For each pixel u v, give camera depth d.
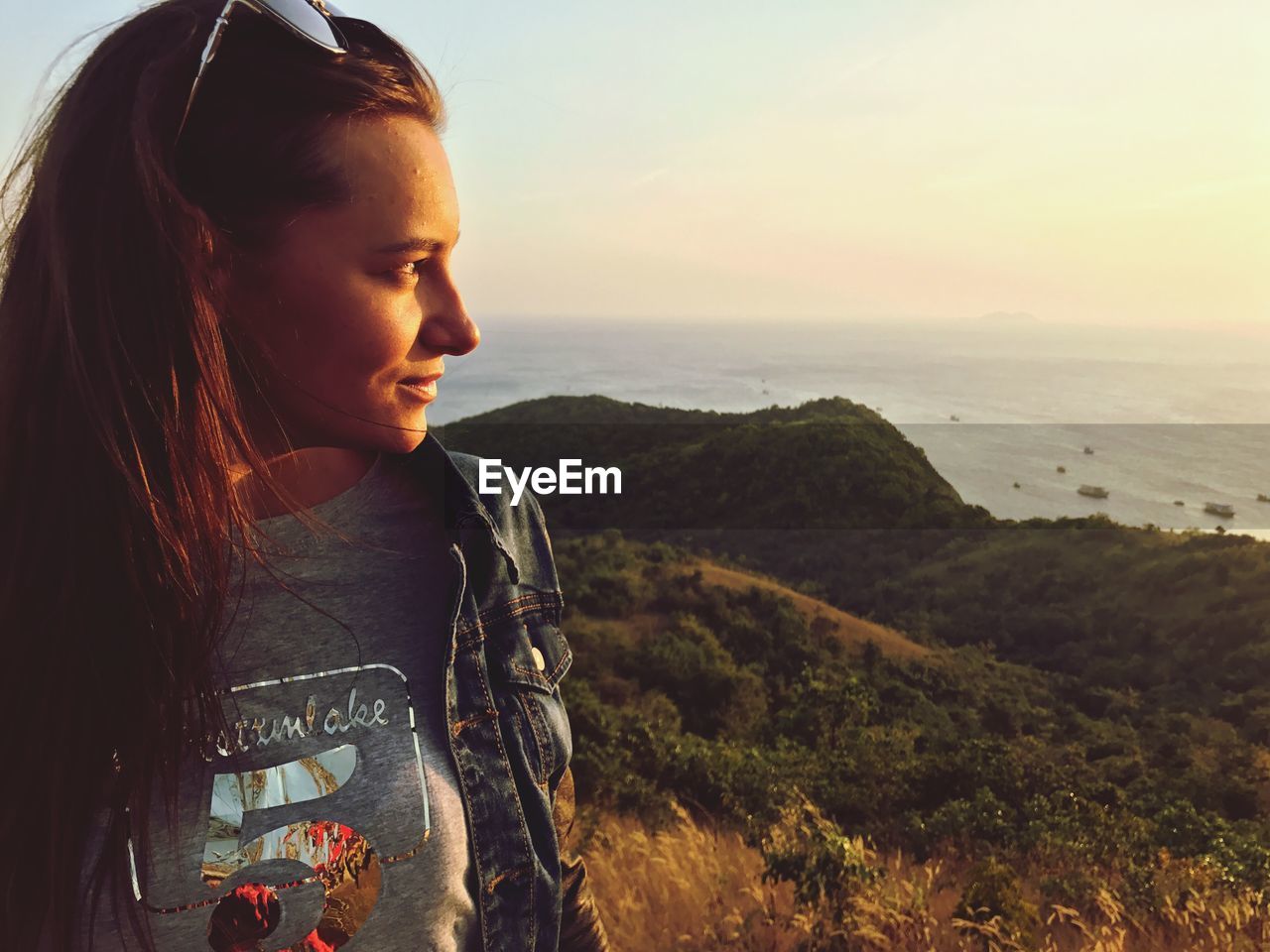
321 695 0.66
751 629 44.78
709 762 16.08
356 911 0.64
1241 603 52.62
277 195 0.51
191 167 0.52
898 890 5.29
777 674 41.28
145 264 0.52
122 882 0.57
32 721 0.55
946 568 65.12
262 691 0.64
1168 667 46.28
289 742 0.64
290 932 0.62
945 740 21.28
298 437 0.60
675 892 5.48
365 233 0.53
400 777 0.67
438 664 0.71
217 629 0.57
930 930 4.84
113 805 0.56
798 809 7.01
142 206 0.52
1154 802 16.72
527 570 0.86
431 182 0.55
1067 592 59.44
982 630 54.12
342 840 0.64
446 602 0.73
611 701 33.53
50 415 0.55
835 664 43.12
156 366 0.52
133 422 0.52
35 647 0.55
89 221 0.53
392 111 0.54
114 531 0.53
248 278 0.53
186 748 0.58
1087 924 5.82
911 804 14.90
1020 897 5.27
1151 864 9.49
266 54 0.52
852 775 15.74
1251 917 5.96
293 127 0.51
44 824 0.56
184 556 0.54
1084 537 68.50
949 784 15.60
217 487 0.55
